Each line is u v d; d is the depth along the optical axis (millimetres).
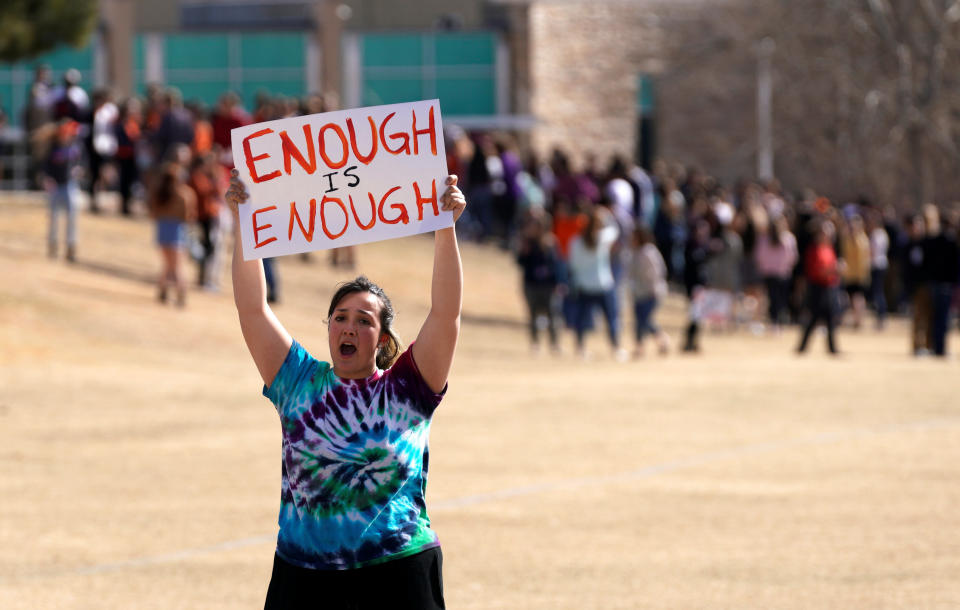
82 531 22250
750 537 21828
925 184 101000
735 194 85312
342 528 10406
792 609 17297
